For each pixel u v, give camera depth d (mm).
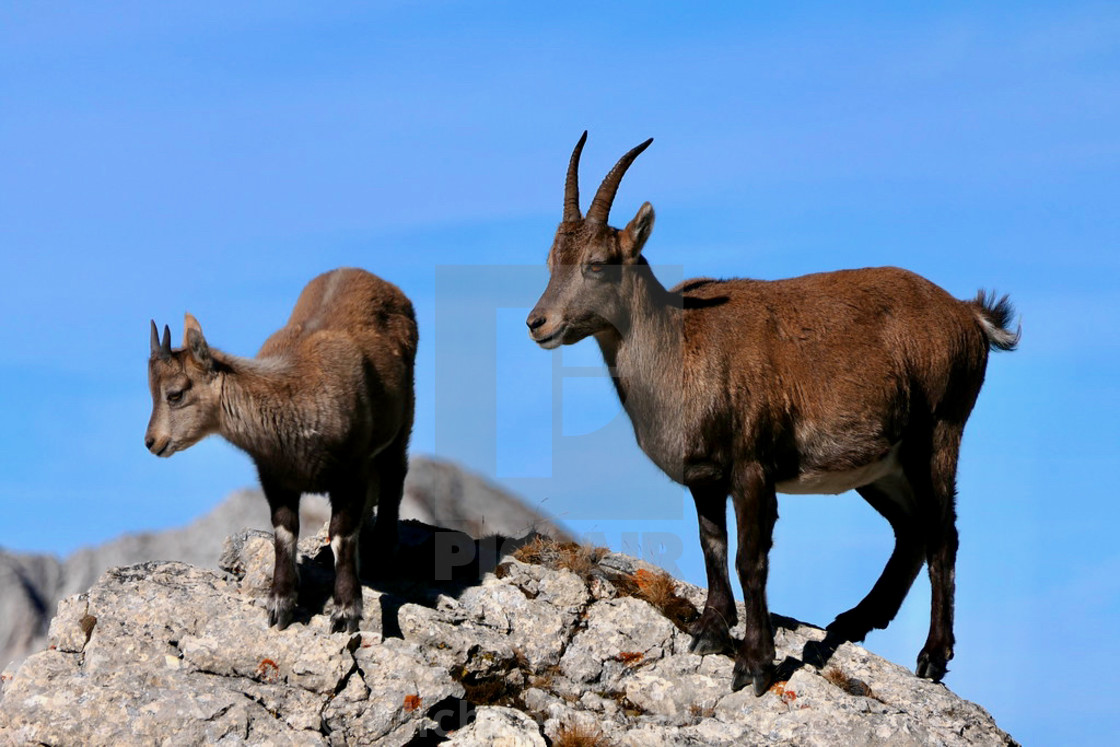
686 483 27781
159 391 26969
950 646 29094
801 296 29125
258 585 27453
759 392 27578
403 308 30453
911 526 30750
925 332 29438
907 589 30656
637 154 27922
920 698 27391
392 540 29578
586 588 28766
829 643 29172
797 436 28203
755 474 27516
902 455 29594
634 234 27406
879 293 29578
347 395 26938
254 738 24203
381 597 27141
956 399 30062
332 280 30000
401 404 29359
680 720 26281
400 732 25000
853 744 25125
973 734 26469
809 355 28266
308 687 25344
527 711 26047
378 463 29672
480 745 24250
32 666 25781
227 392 26688
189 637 25953
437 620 26828
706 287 29406
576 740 24859
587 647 27547
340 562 26422
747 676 26656
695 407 27344
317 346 27406
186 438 27031
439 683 25469
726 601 27750
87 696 24719
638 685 26984
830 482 28922
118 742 24078
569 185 28375
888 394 28609
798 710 26156
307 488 26859
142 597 26828
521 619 27672
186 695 24703
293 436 26469
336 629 26172
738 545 27297
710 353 27609
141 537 53062
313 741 24203
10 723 24484
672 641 27859
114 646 25891
